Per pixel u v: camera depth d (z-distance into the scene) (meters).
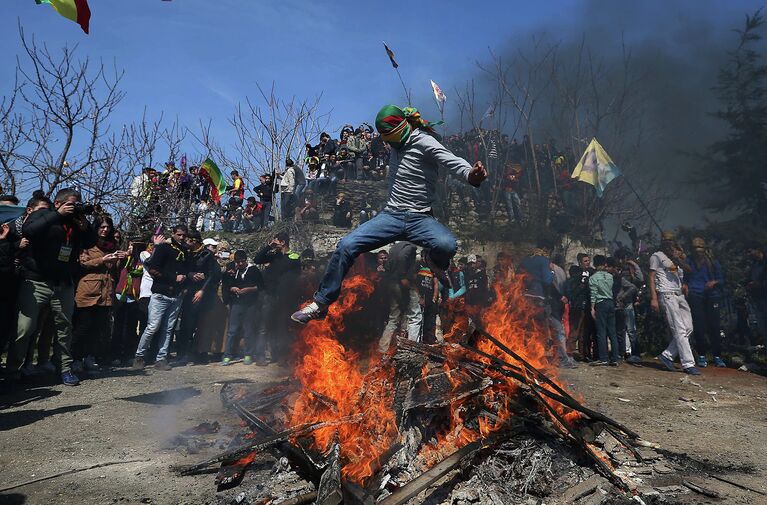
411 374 4.04
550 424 3.78
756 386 7.38
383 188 16.28
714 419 5.45
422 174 3.78
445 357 4.09
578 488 3.26
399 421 3.73
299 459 3.20
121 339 8.44
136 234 11.96
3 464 3.86
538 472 3.35
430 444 3.61
